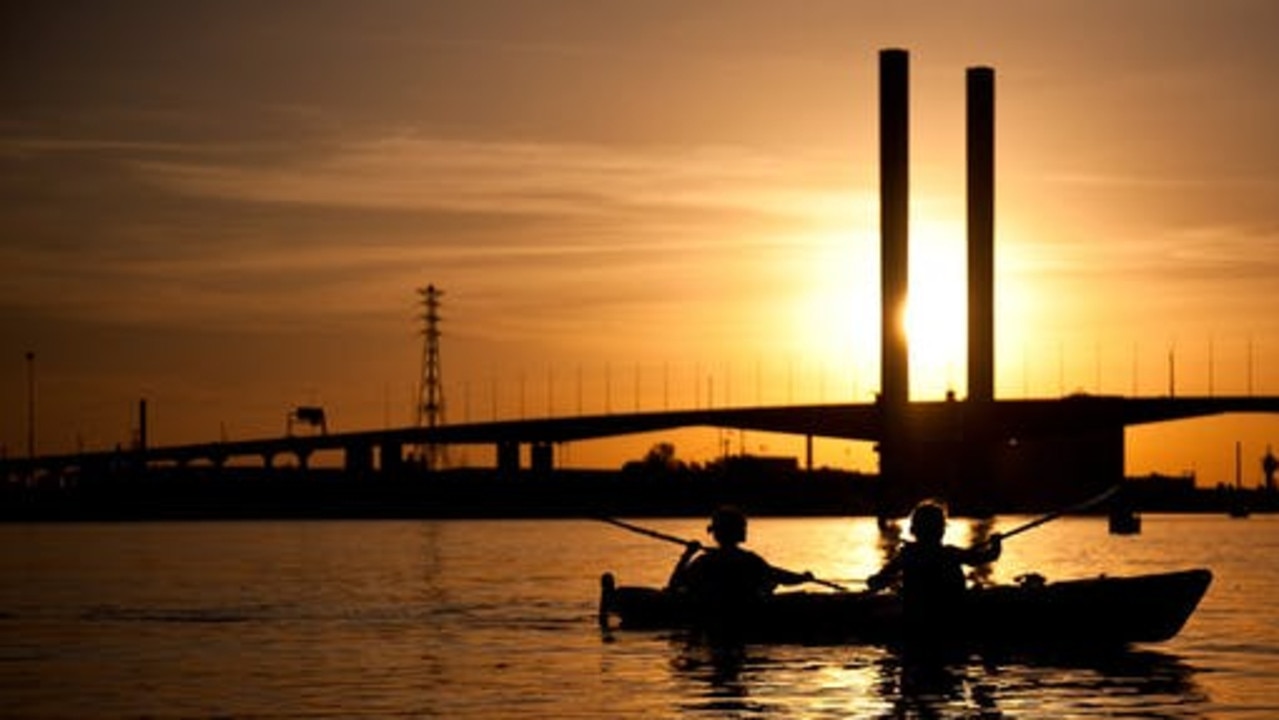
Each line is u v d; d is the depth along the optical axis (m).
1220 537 116.00
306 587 49.91
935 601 31.92
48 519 191.62
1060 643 31.47
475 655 30.81
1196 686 26.84
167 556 75.38
